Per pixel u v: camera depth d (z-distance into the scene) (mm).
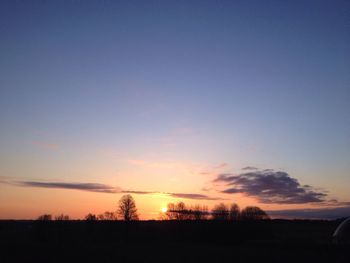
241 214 142625
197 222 136875
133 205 145250
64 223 141250
